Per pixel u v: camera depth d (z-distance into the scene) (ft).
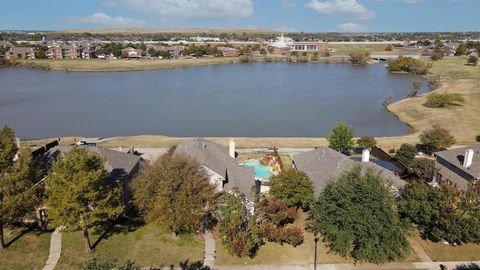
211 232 144.25
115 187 138.21
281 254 134.62
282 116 368.68
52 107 403.34
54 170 122.31
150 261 126.72
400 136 293.43
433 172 200.34
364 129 325.01
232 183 161.17
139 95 469.16
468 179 175.73
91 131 321.32
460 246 140.26
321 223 136.56
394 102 413.59
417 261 131.95
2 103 420.77
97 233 139.13
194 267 125.39
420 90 487.20
